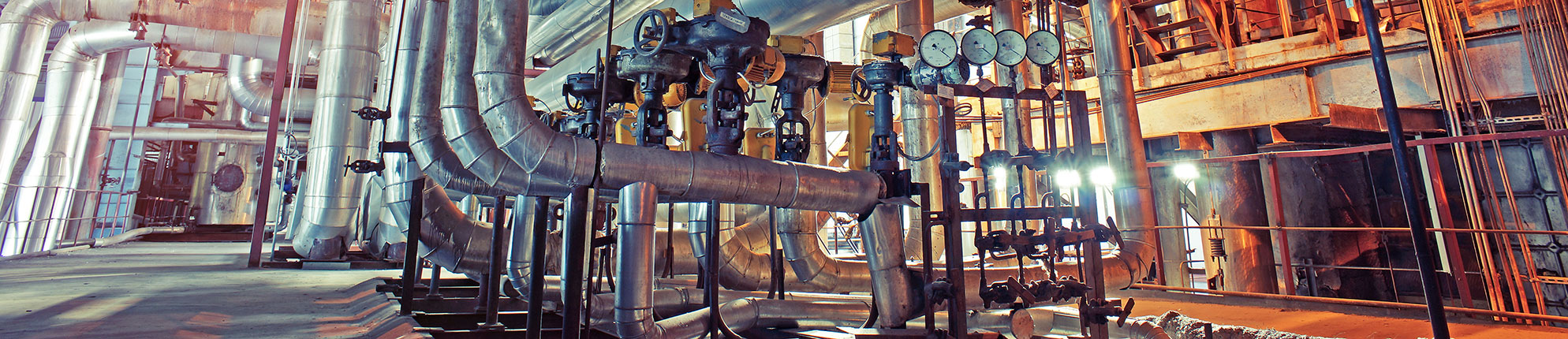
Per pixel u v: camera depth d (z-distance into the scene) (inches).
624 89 181.8
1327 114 322.3
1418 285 378.9
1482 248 286.8
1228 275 388.8
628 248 150.9
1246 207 383.6
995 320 212.5
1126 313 186.9
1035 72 426.6
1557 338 207.3
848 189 170.7
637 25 158.9
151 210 1077.8
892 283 174.1
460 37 157.4
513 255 211.2
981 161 177.6
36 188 587.5
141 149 1063.6
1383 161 397.7
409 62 235.5
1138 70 393.4
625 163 150.1
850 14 293.4
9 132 546.9
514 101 146.4
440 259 255.1
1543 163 329.1
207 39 601.0
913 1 373.4
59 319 205.9
